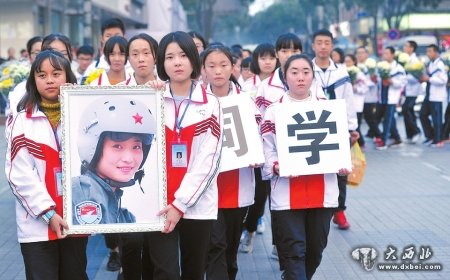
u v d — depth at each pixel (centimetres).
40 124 386
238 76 760
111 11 3002
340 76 636
